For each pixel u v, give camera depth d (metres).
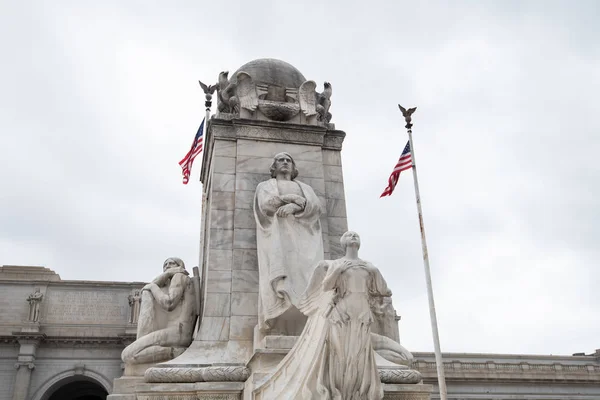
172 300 10.26
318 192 11.38
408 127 16.20
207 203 13.09
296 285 9.23
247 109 11.88
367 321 6.14
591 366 36.41
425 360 34.72
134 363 9.61
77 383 42.09
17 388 37.19
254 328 9.55
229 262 10.34
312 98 12.38
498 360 36.97
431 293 14.24
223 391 8.59
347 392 6.02
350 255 6.55
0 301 40.09
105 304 41.47
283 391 6.49
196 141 15.10
